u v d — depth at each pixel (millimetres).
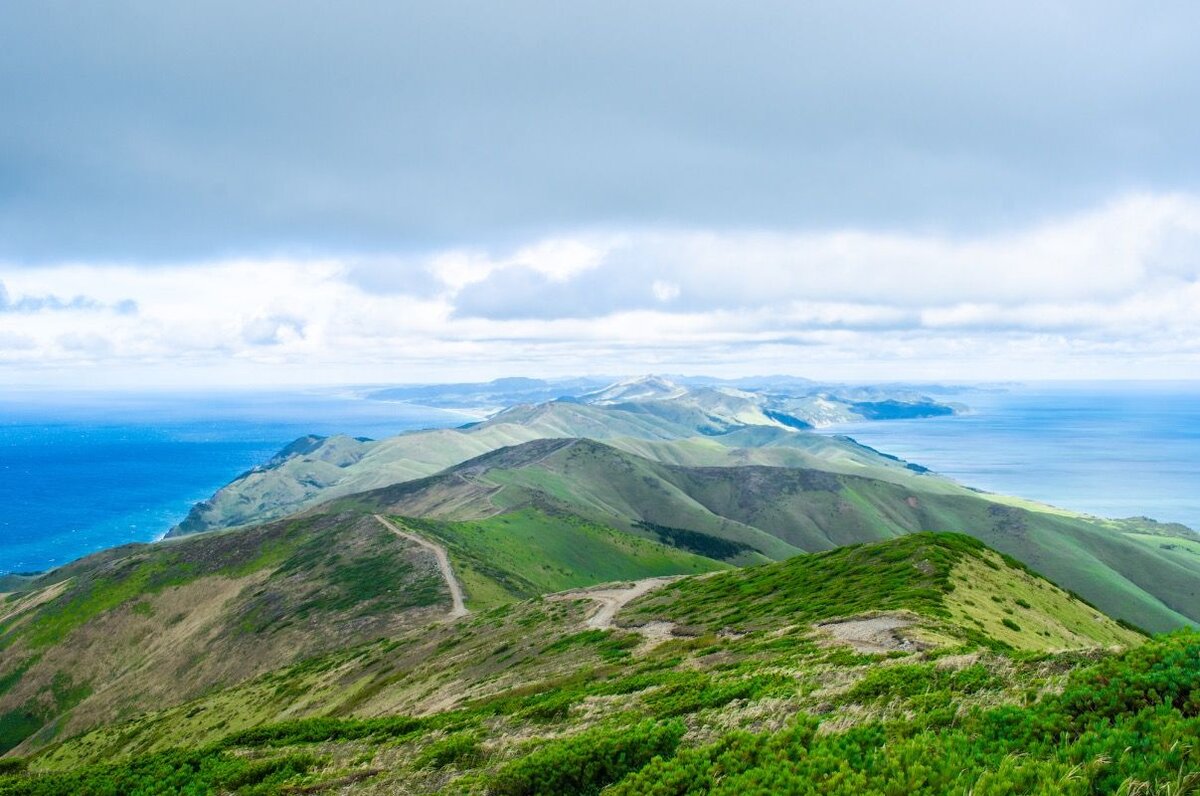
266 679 102125
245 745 41062
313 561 175500
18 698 149000
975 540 70875
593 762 20797
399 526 192250
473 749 29562
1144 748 12578
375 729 40812
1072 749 13008
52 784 35469
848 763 14680
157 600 177625
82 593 183750
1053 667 20031
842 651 35375
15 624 176125
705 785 16047
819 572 70000
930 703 19172
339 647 118938
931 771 13336
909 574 58375
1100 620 60062
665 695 32219
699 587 83812
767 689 26891
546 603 94562
